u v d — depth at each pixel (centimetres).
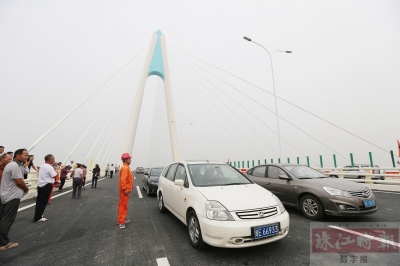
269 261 267
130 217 498
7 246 324
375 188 861
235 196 308
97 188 1151
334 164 1221
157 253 297
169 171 521
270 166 585
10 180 348
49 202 714
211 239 272
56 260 281
